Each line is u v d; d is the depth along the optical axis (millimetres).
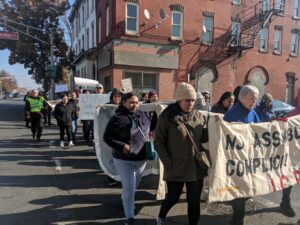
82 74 31000
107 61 22281
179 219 4945
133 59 21406
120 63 21078
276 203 5605
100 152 6383
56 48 34625
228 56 24859
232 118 4598
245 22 25375
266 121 5258
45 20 33875
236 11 24938
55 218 4949
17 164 8320
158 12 22016
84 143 11570
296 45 28438
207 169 4117
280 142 4816
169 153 3963
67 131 10844
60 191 6215
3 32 24391
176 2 22562
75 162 8609
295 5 28125
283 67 27828
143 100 10297
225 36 24625
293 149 4949
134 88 21734
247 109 4645
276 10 25578
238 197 4430
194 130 3963
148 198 5828
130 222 4449
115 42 21016
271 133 4750
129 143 4461
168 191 4172
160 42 22188
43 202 5621
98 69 25281
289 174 4879
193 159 3930
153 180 6848
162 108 5223
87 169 7879
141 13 21547
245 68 25812
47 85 35750
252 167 4582
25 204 5512
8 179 6969
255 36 25281
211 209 5336
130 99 4523
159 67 22203
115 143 4418
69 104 10930
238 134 4473
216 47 24297
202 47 23766
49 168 7957
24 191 6191
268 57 26922
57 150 10273
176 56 22781
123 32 21062
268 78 27062
